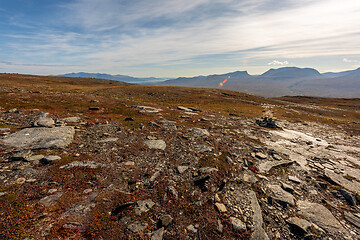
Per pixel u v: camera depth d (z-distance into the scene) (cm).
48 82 9350
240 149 1767
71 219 755
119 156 1378
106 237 703
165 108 4134
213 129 2488
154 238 725
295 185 1238
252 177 1266
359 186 1252
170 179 1138
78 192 928
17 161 1138
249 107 7000
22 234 651
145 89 9250
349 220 925
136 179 1105
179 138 1903
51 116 2172
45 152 1286
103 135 1791
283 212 958
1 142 1316
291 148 2031
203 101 7644
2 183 919
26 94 3519
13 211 746
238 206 968
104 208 845
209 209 918
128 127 2153
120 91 7962
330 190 1199
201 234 772
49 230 689
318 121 4941
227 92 12125
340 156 1894
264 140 2258
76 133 1755
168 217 825
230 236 778
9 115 2000
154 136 1900
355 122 5188
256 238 780
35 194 868
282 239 796
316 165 1576
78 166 1161
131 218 809
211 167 1316
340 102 13412
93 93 6462
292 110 7162
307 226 857
